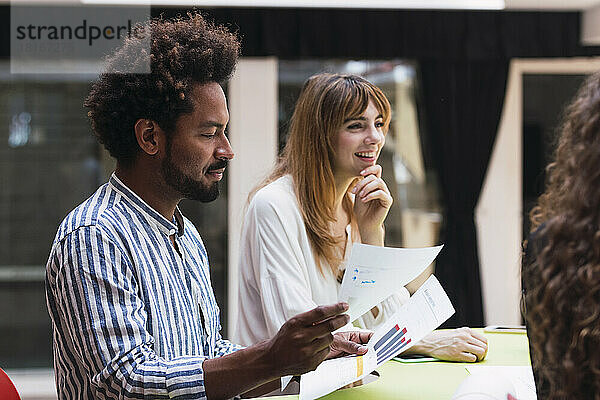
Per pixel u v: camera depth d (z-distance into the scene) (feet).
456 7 13.67
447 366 5.80
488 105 14.90
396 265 4.89
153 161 4.58
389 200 6.72
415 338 5.05
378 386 5.25
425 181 15.06
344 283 4.97
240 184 14.44
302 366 4.12
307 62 14.46
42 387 14.19
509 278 15.31
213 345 5.05
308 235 6.55
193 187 4.59
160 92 4.44
